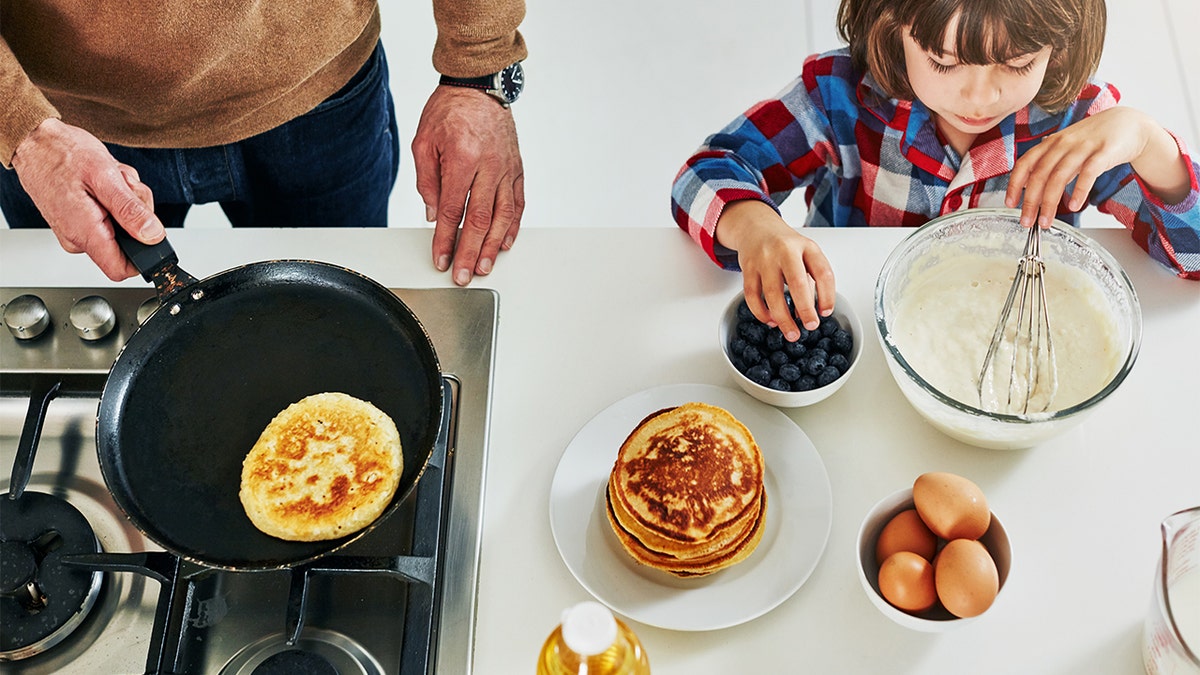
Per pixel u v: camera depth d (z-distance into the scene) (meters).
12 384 1.03
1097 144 0.98
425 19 2.48
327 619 0.87
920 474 0.93
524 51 1.30
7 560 0.85
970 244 1.01
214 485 0.89
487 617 0.87
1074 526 0.88
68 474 0.98
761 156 1.28
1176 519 0.71
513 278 1.10
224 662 0.85
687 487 0.83
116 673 0.86
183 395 0.93
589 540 0.89
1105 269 0.94
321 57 1.24
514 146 1.28
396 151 1.73
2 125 0.99
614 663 0.72
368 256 1.14
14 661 0.86
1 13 1.08
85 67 1.14
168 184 1.37
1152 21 2.34
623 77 2.33
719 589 0.85
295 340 0.96
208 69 1.17
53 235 1.15
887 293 0.97
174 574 0.84
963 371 0.95
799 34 2.36
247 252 1.14
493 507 0.93
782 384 0.94
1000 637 0.83
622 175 2.19
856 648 0.83
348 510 0.86
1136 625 0.82
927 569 0.78
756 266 1.01
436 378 0.91
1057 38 1.05
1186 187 1.04
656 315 1.06
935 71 1.11
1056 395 0.92
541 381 1.01
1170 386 0.96
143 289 1.08
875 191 1.32
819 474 0.90
